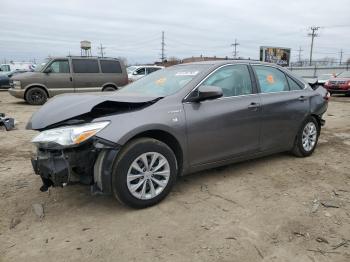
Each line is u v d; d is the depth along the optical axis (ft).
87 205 12.78
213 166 14.61
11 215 12.04
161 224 11.35
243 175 15.93
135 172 12.11
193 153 13.60
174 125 12.75
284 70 18.06
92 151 11.66
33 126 12.09
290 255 9.68
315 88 20.17
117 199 12.05
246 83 15.75
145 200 12.32
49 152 11.66
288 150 18.31
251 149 15.75
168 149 12.68
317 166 17.38
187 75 14.71
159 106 12.78
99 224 11.39
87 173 11.86
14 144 22.38
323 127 29.48
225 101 14.56
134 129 11.75
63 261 9.46
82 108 11.87
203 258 9.53
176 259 9.49
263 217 11.83
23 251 9.93
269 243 10.25
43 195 13.67
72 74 47.29
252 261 9.41
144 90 14.99
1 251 9.92
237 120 14.74
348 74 69.15
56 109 12.40
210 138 13.94
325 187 14.57
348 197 13.55
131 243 10.27
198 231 10.91
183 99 13.39
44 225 11.37
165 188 12.81
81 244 10.25
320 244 10.20
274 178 15.58
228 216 11.90
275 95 16.71
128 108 12.57
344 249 9.95
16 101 52.65
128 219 11.70
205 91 13.05
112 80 49.88
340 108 44.83
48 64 46.39
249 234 10.72
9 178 15.65
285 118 16.99
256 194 13.79
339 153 20.02
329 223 11.43
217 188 14.35
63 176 11.31
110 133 11.39
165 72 16.29
